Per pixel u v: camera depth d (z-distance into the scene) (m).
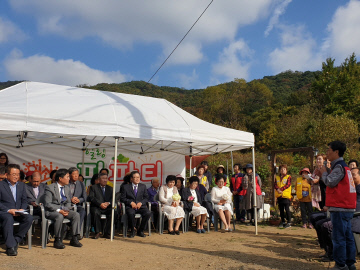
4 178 5.87
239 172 10.75
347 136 23.03
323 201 5.96
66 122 6.38
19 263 4.85
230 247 6.42
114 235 7.57
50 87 8.60
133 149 10.36
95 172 9.87
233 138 8.18
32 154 9.19
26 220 5.56
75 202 6.88
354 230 4.95
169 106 9.59
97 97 8.40
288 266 4.98
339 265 4.40
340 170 4.40
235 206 10.46
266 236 7.84
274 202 12.22
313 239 7.44
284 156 24.69
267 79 91.69
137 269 4.83
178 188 8.78
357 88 34.41
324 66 37.12
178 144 9.99
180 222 8.22
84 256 5.49
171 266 5.00
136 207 7.50
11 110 6.09
